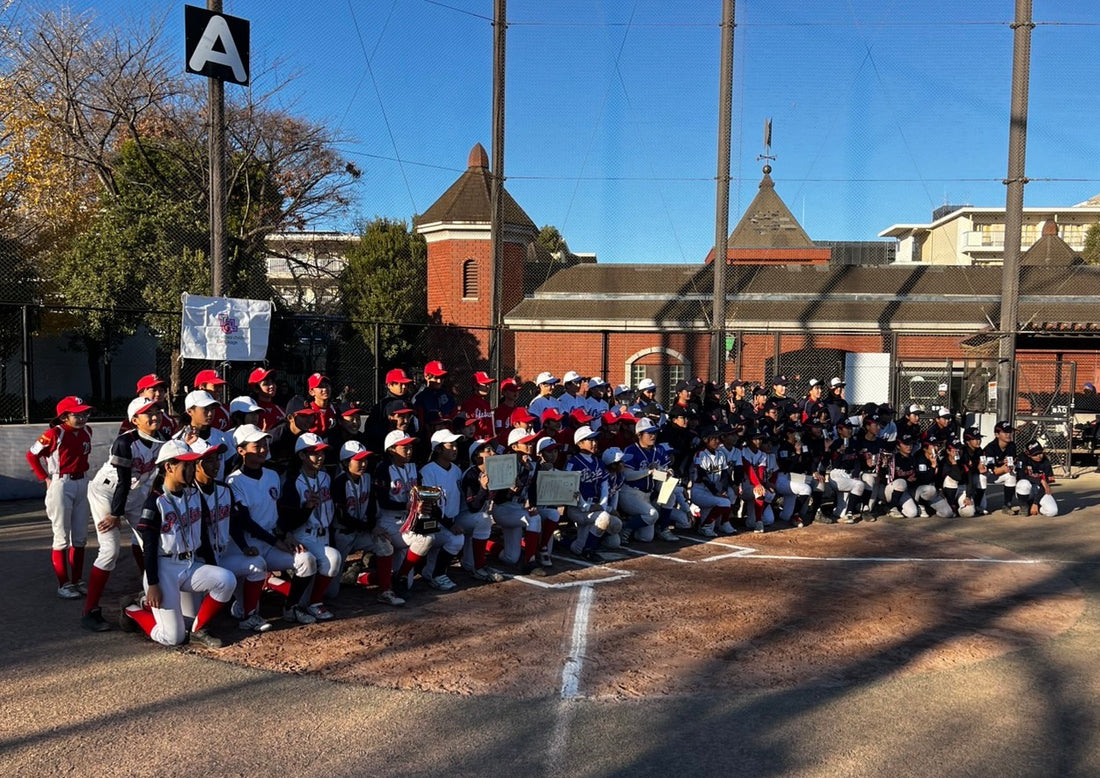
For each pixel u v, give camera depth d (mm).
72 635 5988
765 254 34719
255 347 11719
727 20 15680
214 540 6020
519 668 5551
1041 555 9531
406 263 32344
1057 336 17531
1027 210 64688
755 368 26781
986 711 4961
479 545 7895
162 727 4527
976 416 16781
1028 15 15750
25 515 10336
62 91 25391
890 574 8477
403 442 7051
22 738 4352
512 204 29781
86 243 21141
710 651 5973
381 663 5602
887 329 26078
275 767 4094
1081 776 4152
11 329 20375
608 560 8922
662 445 9922
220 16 11070
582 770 4145
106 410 21844
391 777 4023
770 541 10133
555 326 27891
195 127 27281
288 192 29969
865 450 11602
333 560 6469
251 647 5879
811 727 4699
